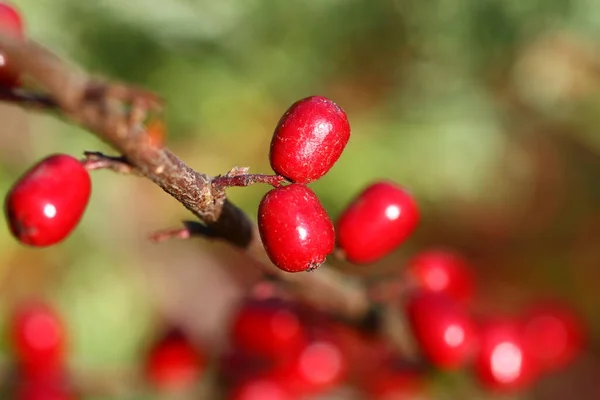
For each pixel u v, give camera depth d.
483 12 0.23
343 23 0.23
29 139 0.22
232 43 0.23
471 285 0.15
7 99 0.09
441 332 0.13
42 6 0.21
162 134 0.10
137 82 0.23
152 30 0.22
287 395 0.15
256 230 0.10
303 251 0.09
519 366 0.14
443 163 0.24
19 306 0.16
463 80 0.24
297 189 0.09
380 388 0.16
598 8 0.23
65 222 0.09
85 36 0.22
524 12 0.23
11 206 0.09
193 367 0.16
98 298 0.24
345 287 0.13
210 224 0.10
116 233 0.24
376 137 0.24
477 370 0.14
